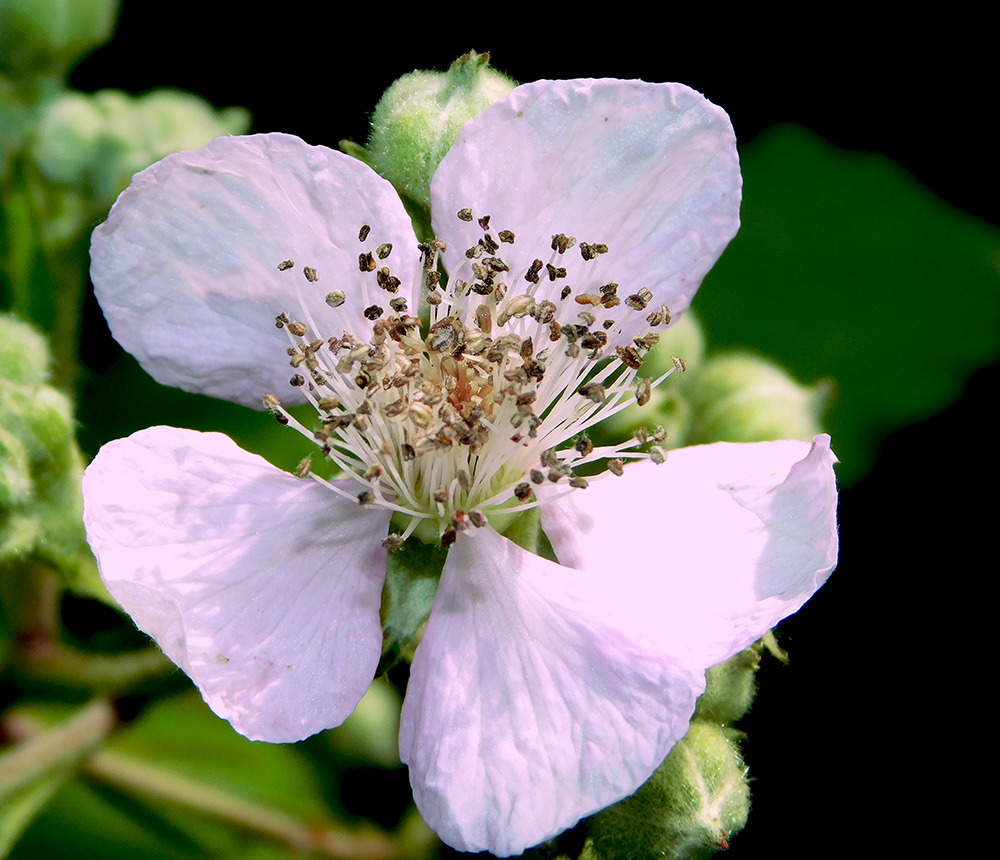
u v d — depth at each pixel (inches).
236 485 5.8
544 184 5.8
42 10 6.3
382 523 5.8
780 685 6.6
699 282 5.9
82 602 6.6
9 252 6.4
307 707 5.7
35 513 6.0
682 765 5.8
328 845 6.5
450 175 5.8
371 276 5.8
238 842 6.6
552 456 5.8
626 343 5.9
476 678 5.7
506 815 5.6
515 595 5.7
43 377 6.0
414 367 5.8
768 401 6.1
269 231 5.8
